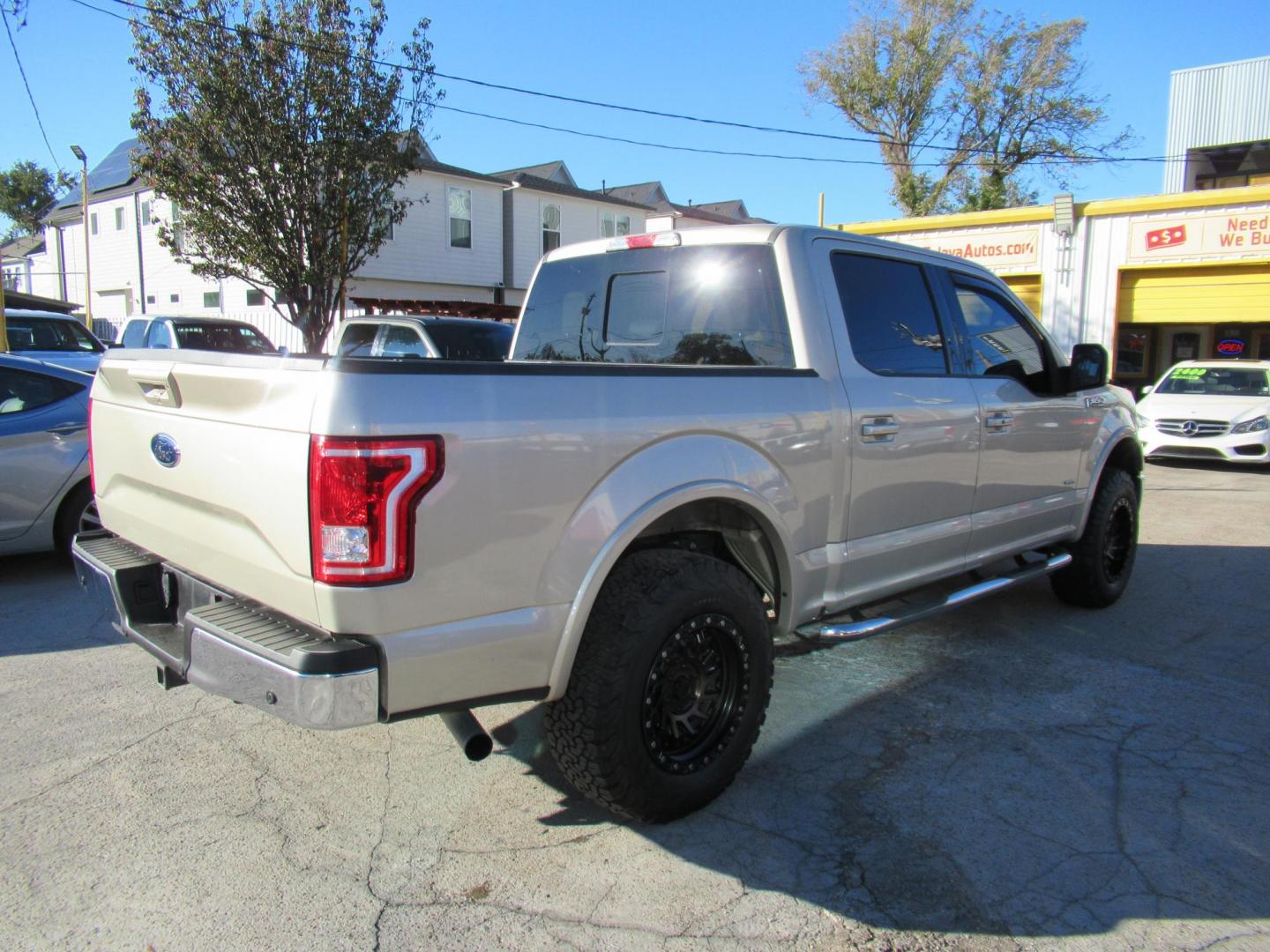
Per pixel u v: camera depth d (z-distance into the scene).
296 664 2.23
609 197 29.33
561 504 2.57
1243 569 6.53
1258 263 14.94
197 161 15.59
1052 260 16.73
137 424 3.03
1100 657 4.64
